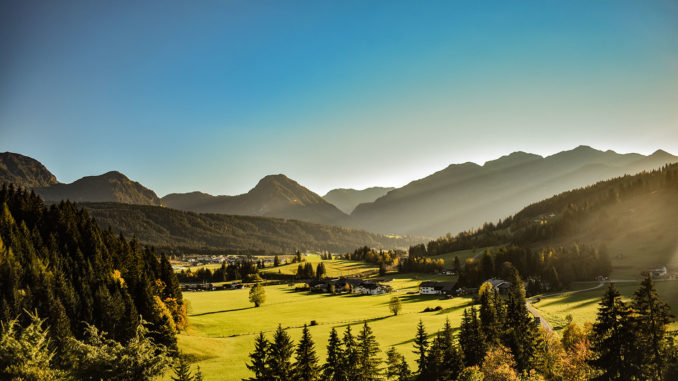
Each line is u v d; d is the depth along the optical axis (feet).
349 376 174.29
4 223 260.62
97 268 267.80
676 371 133.49
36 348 100.48
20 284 213.25
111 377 98.63
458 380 182.19
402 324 345.51
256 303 479.41
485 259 602.03
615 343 138.31
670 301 330.95
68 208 332.19
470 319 223.51
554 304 383.86
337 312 431.43
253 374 210.38
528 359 196.13
